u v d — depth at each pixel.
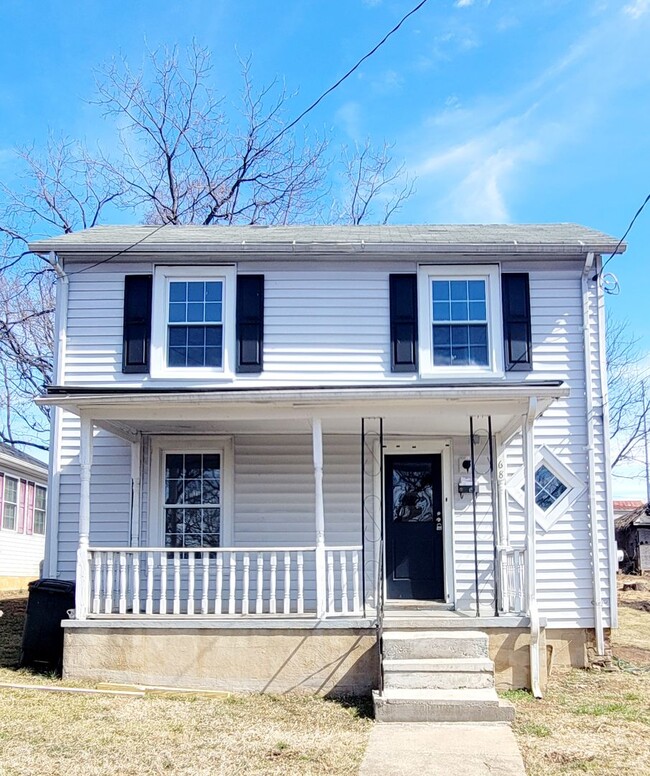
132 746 6.64
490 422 9.43
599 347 11.05
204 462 11.05
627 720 7.51
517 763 6.18
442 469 10.92
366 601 10.60
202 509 10.92
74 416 10.98
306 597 10.62
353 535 10.75
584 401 10.94
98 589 8.97
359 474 10.91
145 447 10.91
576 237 11.20
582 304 11.12
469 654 8.14
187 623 8.59
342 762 6.24
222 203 25.77
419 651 8.12
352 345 10.99
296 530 10.77
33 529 24.11
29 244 10.91
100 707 7.80
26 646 9.30
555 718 7.55
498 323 10.98
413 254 11.01
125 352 10.90
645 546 28.27
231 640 8.54
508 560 9.62
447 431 10.75
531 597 8.59
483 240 10.98
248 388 9.88
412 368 10.88
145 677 8.54
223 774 6.00
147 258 11.09
